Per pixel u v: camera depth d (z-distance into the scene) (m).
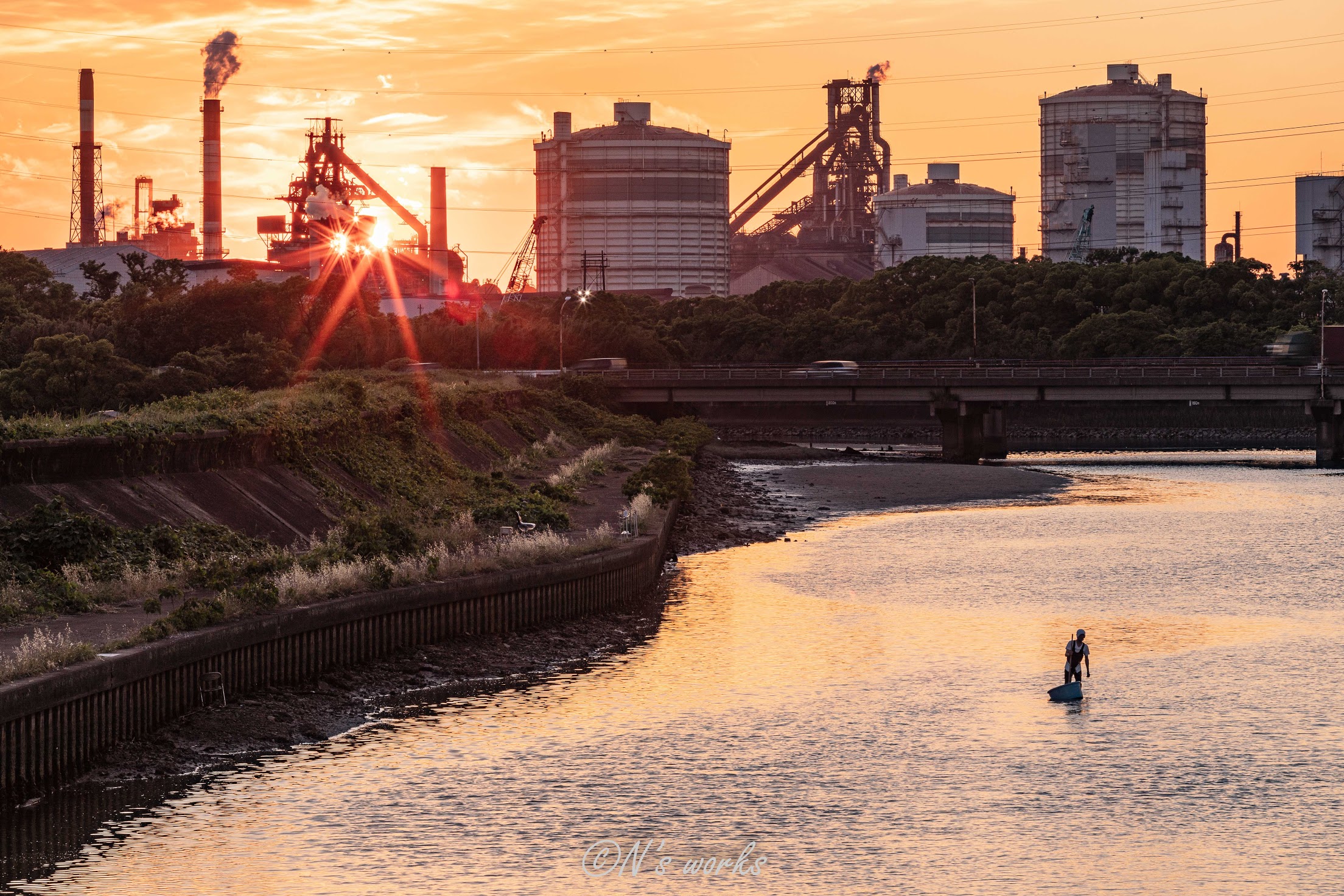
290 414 82.44
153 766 39.53
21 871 33.38
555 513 76.62
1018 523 100.25
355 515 75.12
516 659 54.19
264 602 47.00
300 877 33.38
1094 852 35.12
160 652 40.94
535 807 38.00
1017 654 56.00
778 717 46.66
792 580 74.25
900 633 60.09
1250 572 76.69
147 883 32.88
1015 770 41.28
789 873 33.88
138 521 61.09
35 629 44.06
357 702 47.41
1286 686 50.78
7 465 57.97
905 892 32.78
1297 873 33.94
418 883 33.09
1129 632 60.38
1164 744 43.72
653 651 56.53
